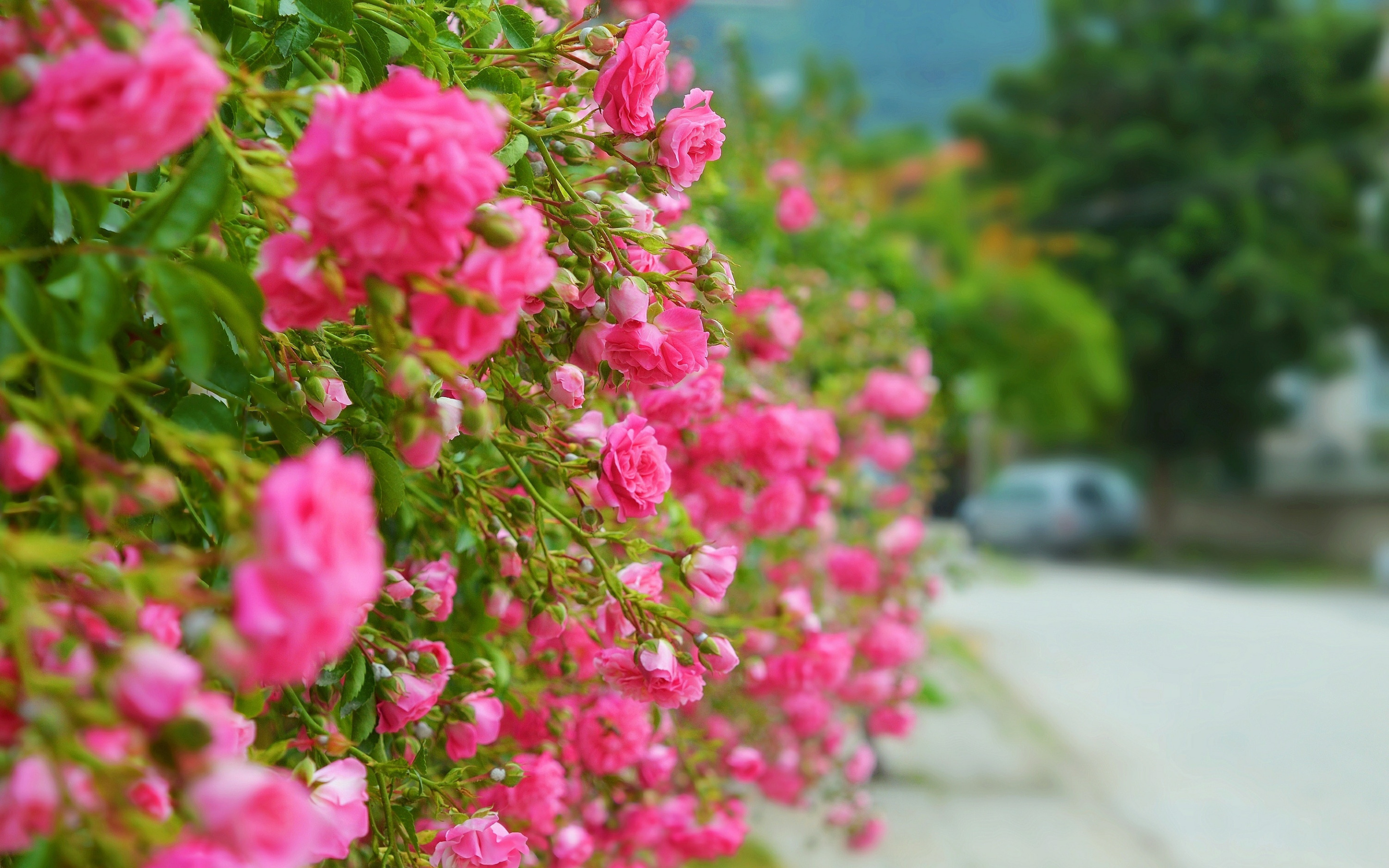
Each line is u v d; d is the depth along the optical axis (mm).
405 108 703
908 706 2668
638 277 943
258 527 610
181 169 798
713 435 1377
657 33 926
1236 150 11883
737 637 1096
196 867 645
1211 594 8562
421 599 1002
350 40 907
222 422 812
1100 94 12305
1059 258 11547
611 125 939
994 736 4066
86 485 704
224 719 682
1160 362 11688
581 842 1153
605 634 1059
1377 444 12836
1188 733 4238
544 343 955
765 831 2889
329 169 698
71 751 631
